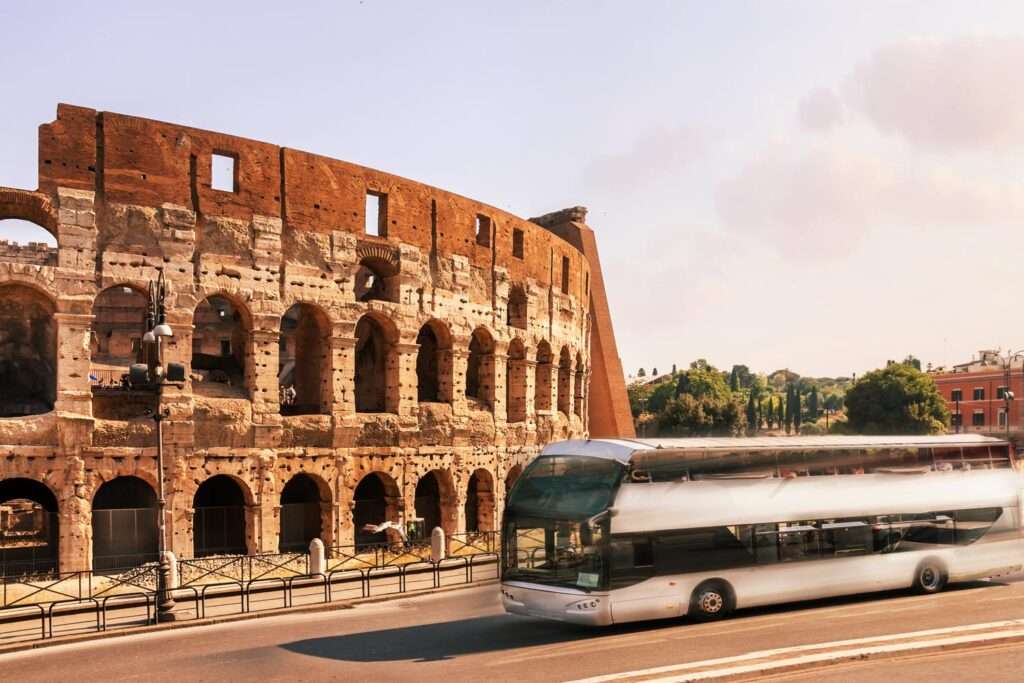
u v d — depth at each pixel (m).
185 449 46.69
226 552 49.22
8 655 30.03
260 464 49.03
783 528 32.41
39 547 51.25
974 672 22.30
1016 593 35.69
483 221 65.06
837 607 33.16
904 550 35.16
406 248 56.66
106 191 45.50
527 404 68.50
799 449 33.53
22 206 44.22
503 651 26.94
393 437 55.16
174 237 47.03
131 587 41.78
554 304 73.56
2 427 42.50
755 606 32.84
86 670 26.64
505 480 65.12
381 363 60.75
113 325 86.00
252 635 31.89
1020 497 38.53
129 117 46.34
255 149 50.25
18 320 61.84
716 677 21.77
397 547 52.94
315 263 51.91
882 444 35.53
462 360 60.66
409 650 27.70
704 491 31.08
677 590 29.92
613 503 29.22
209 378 59.19
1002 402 141.88
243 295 49.06
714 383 192.50
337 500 51.97
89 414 44.25
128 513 45.62
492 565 51.72
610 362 93.50
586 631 30.16
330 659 26.73
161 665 26.84
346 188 53.78
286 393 73.38
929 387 138.25
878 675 22.16
